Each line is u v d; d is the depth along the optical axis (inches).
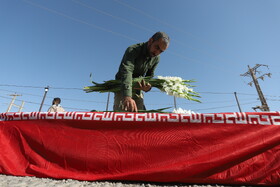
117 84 95.9
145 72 104.3
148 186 50.2
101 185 49.7
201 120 60.1
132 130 60.7
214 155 54.4
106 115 63.2
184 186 50.7
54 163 58.6
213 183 51.8
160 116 61.7
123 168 55.7
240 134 57.0
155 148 57.4
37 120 65.1
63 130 62.6
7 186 44.2
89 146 59.2
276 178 50.2
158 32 90.2
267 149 54.5
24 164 59.3
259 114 59.5
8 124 66.0
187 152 56.0
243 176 51.5
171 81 93.9
